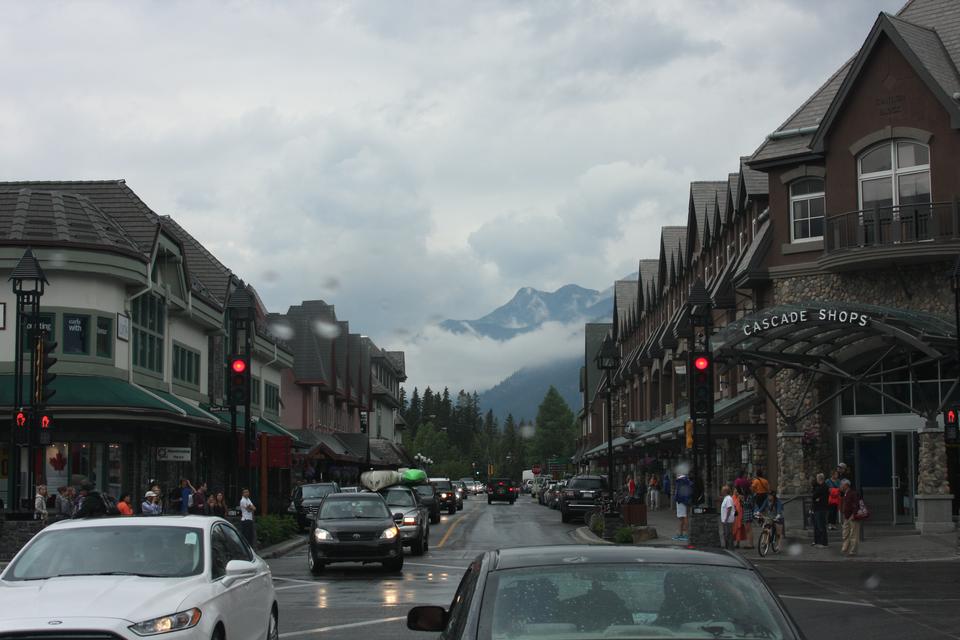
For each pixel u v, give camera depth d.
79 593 8.34
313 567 23.31
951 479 32.47
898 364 33.75
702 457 44.88
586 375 104.44
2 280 30.00
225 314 42.78
